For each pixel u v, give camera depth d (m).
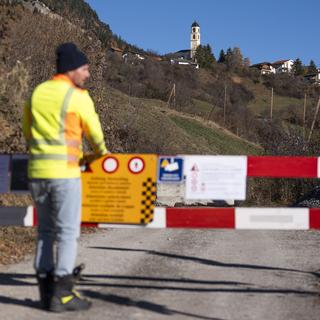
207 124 60.75
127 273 7.17
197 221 6.04
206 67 114.50
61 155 5.20
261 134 62.84
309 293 6.36
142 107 42.78
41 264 5.41
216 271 7.48
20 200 10.18
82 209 5.92
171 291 6.31
